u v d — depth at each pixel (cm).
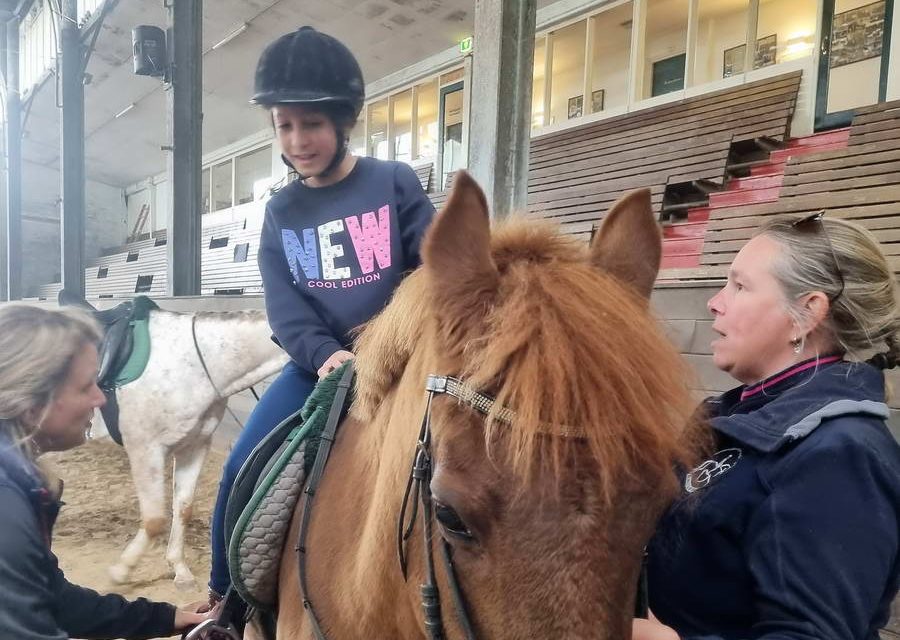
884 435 93
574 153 746
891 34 560
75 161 988
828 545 87
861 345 102
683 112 664
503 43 296
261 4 995
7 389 112
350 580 104
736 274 113
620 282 85
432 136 1060
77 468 534
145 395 316
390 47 1039
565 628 66
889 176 428
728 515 98
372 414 109
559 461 68
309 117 147
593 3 808
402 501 88
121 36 1206
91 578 331
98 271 1912
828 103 611
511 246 89
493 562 71
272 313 157
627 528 70
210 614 150
